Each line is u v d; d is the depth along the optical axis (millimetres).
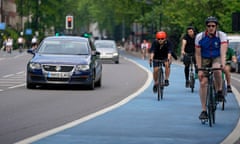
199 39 25438
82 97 37000
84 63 42031
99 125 24656
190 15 103250
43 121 25750
